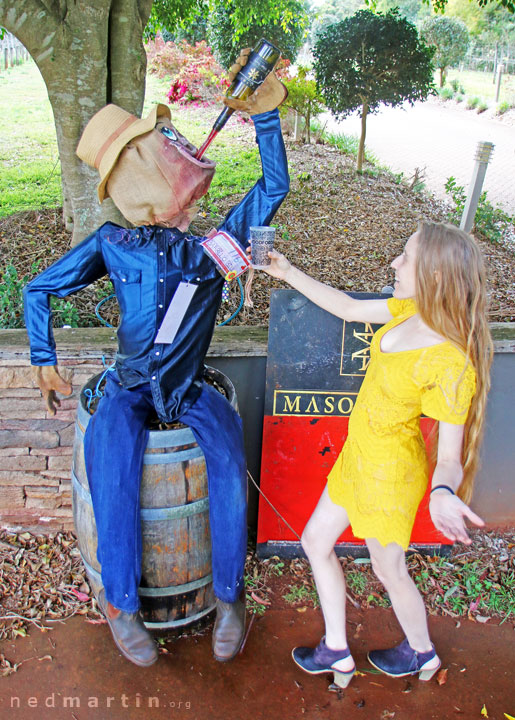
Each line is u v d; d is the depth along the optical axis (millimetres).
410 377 1972
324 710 2400
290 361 2910
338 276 5113
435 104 19641
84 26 4148
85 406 2482
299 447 3004
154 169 2145
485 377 2035
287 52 11844
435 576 3057
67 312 3572
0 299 3539
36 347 2316
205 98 13141
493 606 2902
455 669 2596
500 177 10320
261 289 4371
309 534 2340
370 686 2508
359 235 6121
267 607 2881
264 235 2207
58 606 2789
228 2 9195
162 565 2377
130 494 2164
